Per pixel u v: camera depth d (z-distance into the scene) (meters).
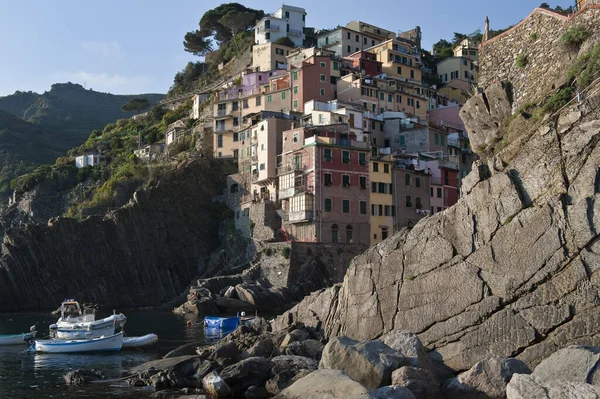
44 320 75.25
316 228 86.19
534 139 29.08
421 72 138.88
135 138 148.25
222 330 62.12
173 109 158.38
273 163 101.12
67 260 96.81
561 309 26.28
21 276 92.81
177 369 37.03
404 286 33.91
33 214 122.62
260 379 33.16
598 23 31.88
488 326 29.00
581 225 26.05
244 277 87.81
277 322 48.09
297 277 83.69
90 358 46.56
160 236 105.19
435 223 33.00
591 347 21.50
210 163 114.69
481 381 24.03
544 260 27.16
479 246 30.23
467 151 110.56
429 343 31.70
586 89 29.14
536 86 34.69
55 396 33.59
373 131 107.62
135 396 32.97
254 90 120.50
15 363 44.56
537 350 26.83
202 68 175.12
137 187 116.06
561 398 17.61
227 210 109.75
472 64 150.00
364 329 36.19
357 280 37.47
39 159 186.25
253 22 171.62
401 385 24.22
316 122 101.50
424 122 109.94
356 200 89.12
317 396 23.88
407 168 95.12
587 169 26.66
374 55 129.50
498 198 29.66
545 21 35.62
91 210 112.44
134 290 100.06
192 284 102.06
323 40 148.00
